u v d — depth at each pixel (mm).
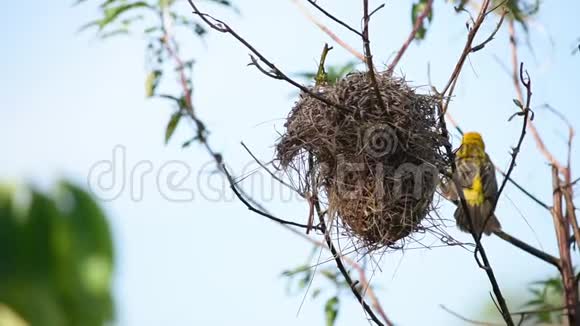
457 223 8391
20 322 2475
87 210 2545
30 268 2504
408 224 8008
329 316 8367
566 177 7512
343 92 8148
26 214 2494
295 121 8328
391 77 8242
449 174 7957
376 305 8016
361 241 8125
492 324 7566
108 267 2535
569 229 7371
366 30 7141
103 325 2514
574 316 7098
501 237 8133
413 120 8047
